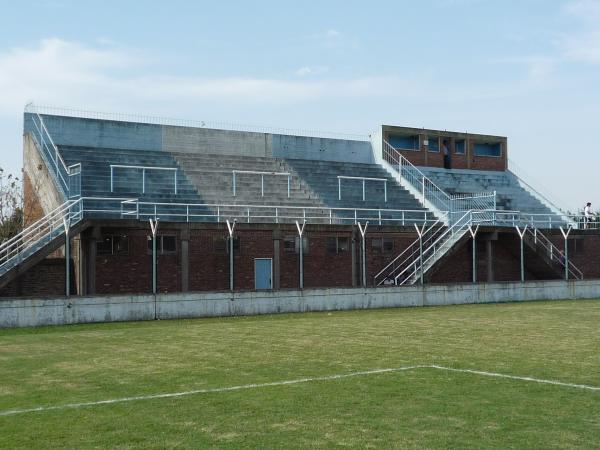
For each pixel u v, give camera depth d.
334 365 13.70
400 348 16.14
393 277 37.34
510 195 49.44
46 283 30.56
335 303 28.72
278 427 8.97
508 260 41.69
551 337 18.16
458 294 31.81
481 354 15.04
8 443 8.36
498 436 8.45
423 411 9.75
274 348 16.36
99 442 8.38
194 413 9.77
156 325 22.80
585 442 8.18
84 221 28.16
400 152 49.25
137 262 32.03
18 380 12.49
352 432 8.69
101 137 40.78
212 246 33.78
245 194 38.44
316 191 41.41
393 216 40.75
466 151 51.88
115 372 13.20
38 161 36.06
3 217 46.78
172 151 42.66
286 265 35.66
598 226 45.84
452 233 36.91
